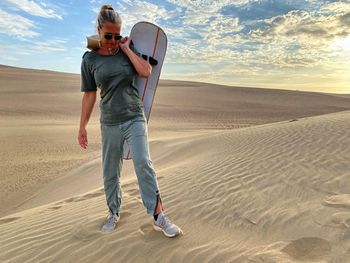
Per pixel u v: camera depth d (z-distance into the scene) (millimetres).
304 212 4359
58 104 39219
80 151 17266
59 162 15031
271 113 41562
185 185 6066
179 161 10844
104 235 4332
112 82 3963
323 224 3980
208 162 7988
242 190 5453
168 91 61469
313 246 3621
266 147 8227
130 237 4184
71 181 11883
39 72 84250
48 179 12602
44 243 4504
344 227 3832
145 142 4059
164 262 3639
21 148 17812
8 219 6695
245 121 34469
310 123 10617
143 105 4379
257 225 4215
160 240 4027
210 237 4016
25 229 5219
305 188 5219
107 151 4254
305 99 59312
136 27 4355
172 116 36719
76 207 6145
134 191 6434
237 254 3572
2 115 31047
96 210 5453
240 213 4594
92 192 7723
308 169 6051
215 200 5141
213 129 28312
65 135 21672
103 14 3854
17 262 4176
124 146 4270
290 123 12336
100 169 12430
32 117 31109
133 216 4770
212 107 45344
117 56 3982
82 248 4172
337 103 56094
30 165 14555
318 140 7887
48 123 27734
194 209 4891
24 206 10109
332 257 3395
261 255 3488
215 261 3506
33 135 21484
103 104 4102
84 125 4379
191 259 3602
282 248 3613
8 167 14273
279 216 4352
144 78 4328
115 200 4527
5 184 12164
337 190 4996
